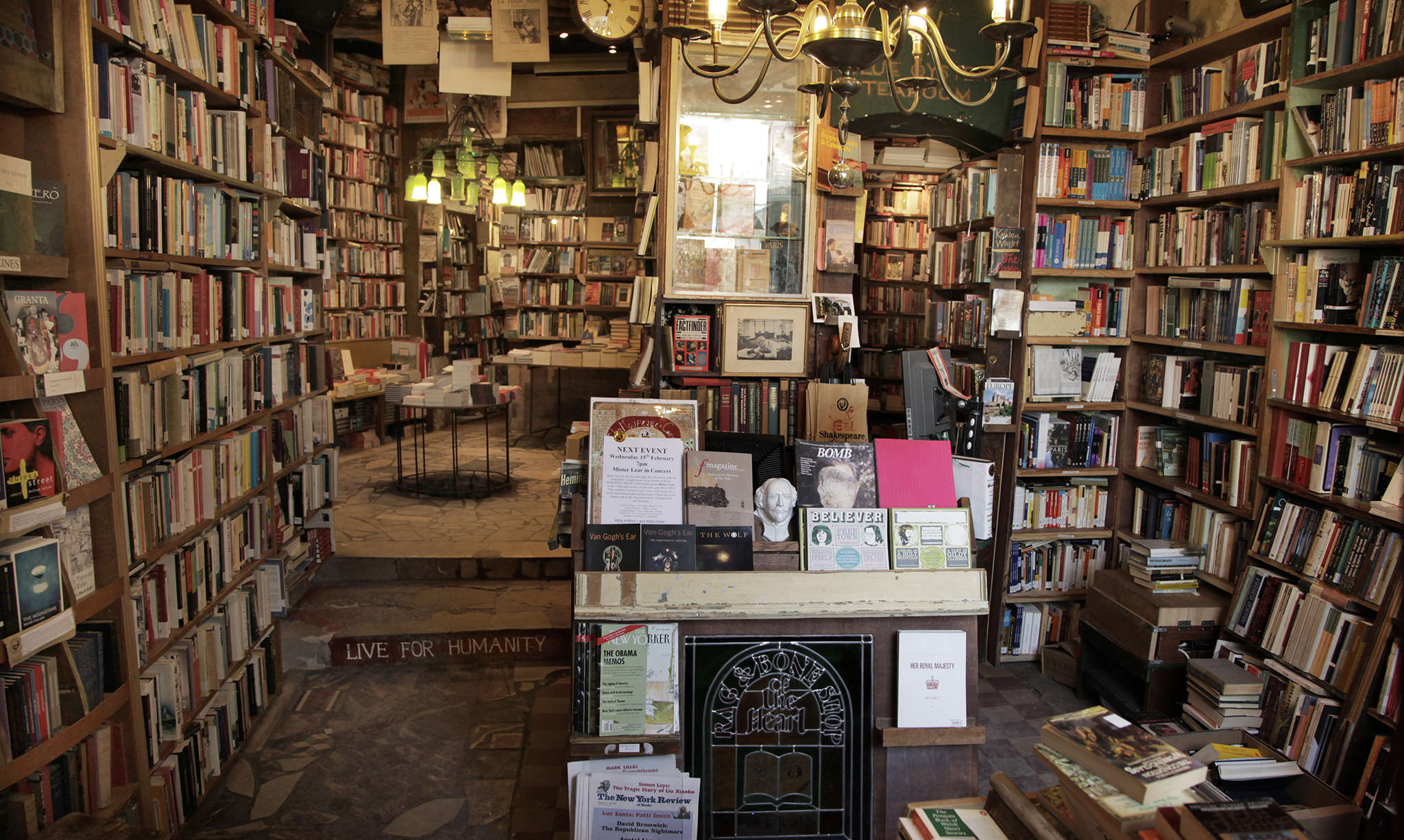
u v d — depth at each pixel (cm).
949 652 235
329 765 312
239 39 324
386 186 882
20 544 182
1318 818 186
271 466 353
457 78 596
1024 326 397
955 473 290
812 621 234
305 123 411
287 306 378
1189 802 134
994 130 404
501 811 284
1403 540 264
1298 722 286
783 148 379
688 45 366
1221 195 351
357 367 836
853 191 378
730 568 234
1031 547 416
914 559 239
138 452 235
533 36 580
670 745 226
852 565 237
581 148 905
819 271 391
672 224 377
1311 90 311
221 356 300
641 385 390
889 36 229
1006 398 397
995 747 335
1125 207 401
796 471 250
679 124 372
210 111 299
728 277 383
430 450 802
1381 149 275
